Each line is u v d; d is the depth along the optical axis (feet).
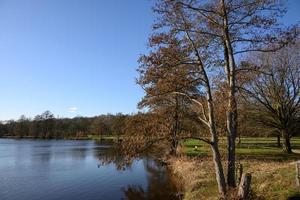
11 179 118.01
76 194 92.43
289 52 131.03
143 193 88.74
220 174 57.00
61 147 292.61
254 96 130.31
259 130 141.59
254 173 71.77
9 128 555.28
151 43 56.85
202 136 69.92
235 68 58.39
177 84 57.57
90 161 175.73
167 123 59.93
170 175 112.68
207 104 61.21
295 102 136.26
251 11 54.85
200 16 56.59
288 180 58.23
